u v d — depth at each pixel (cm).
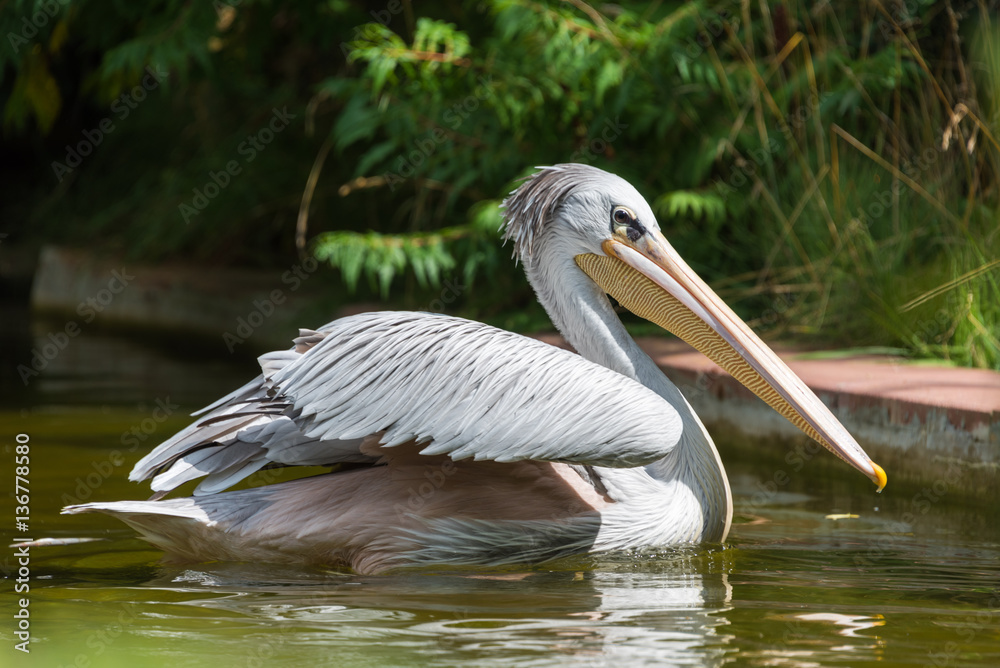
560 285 812
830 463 981
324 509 697
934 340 1216
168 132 2753
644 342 1354
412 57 1500
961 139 1298
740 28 1552
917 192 1362
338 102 2217
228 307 2092
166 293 2278
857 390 971
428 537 690
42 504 850
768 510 859
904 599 601
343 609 578
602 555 716
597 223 797
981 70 1366
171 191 2502
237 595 613
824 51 1477
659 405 701
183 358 1786
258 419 733
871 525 805
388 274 1492
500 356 689
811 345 1301
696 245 1523
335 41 2191
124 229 2714
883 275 1305
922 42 1505
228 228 2434
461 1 1945
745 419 1074
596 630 538
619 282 805
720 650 506
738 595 609
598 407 683
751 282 1477
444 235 1533
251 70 2305
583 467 740
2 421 1201
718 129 1503
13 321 2338
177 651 505
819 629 542
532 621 553
